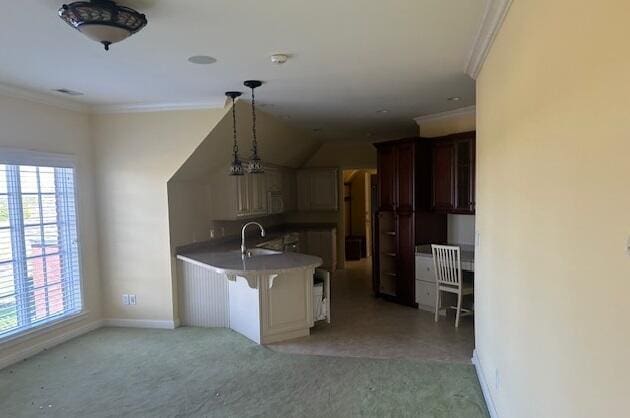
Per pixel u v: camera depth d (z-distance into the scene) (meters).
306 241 8.29
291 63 3.29
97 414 3.01
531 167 1.85
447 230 5.86
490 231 2.92
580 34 1.32
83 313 4.75
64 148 4.56
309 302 4.57
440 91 4.29
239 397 3.23
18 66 3.28
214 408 3.07
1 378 3.59
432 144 5.61
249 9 2.29
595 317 1.23
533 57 1.81
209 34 2.66
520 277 2.05
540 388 1.74
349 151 8.45
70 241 4.62
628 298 1.05
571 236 1.40
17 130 3.99
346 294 6.50
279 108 5.07
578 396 1.35
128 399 3.22
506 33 2.33
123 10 2.13
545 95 1.65
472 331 4.67
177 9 2.28
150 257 4.93
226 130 4.97
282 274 4.37
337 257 8.67
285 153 7.25
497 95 2.60
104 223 5.00
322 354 4.04
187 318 5.02
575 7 1.36
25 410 3.07
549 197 1.62
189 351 4.16
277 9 2.30
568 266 1.43
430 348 4.18
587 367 1.28
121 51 2.95
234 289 4.76
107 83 3.82
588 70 1.27
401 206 5.79
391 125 6.54
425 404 3.08
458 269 4.77
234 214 5.68
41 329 4.19
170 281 4.90
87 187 4.89
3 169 3.85
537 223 1.77
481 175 3.30
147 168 4.87
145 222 4.91
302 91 4.23
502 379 2.53
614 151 1.12
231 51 3.00
